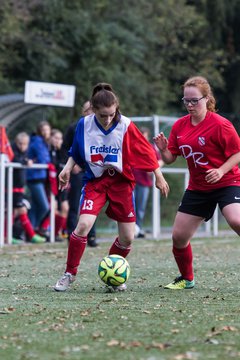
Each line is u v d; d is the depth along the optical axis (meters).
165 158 20.02
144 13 75.81
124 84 68.56
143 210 41.28
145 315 16.14
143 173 40.97
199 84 19.11
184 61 81.25
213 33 81.69
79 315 16.16
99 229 46.31
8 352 12.80
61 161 31.97
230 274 24.08
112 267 19.86
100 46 66.44
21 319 15.73
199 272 24.69
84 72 66.31
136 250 33.22
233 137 18.98
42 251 32.16
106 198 19.97
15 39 63.22
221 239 41.38
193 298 18.69
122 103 68.44
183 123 19.66
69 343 13.46
